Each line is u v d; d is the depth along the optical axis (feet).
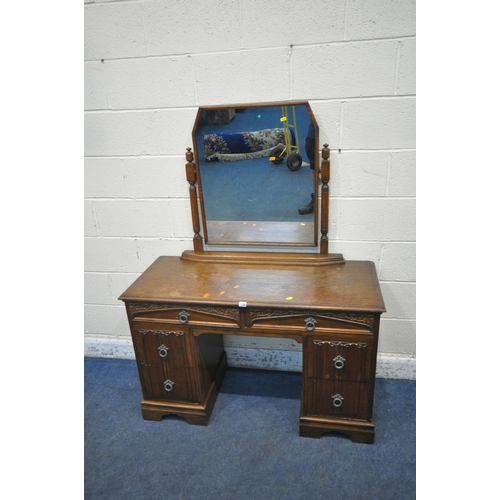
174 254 7.14
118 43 5.80
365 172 6.01
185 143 6.30
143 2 5.53
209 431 6.37
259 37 5.50
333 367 5.60
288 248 6.59
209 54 5.69
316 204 6.17
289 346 7.45
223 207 6.48
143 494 5.42
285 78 5.67
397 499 5.18
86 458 5.98
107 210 6.97
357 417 5.89
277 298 5.44
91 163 6.64
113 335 8.12
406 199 6.07
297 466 5.70
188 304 5.58
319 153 5.99
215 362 7.07
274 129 5.89
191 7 5.47
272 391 7.16
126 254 7.29
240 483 5.50
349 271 6.15
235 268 6.41
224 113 5.92
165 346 6.01
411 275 6.55
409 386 7.08
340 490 5.33
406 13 5.11
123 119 6.27
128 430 6.47
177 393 6.37
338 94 5.64
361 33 5.29
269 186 6.19
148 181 6.64
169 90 5.98
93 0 5.60
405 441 6.01
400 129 5.68
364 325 5.24
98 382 7.57
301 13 5.31
